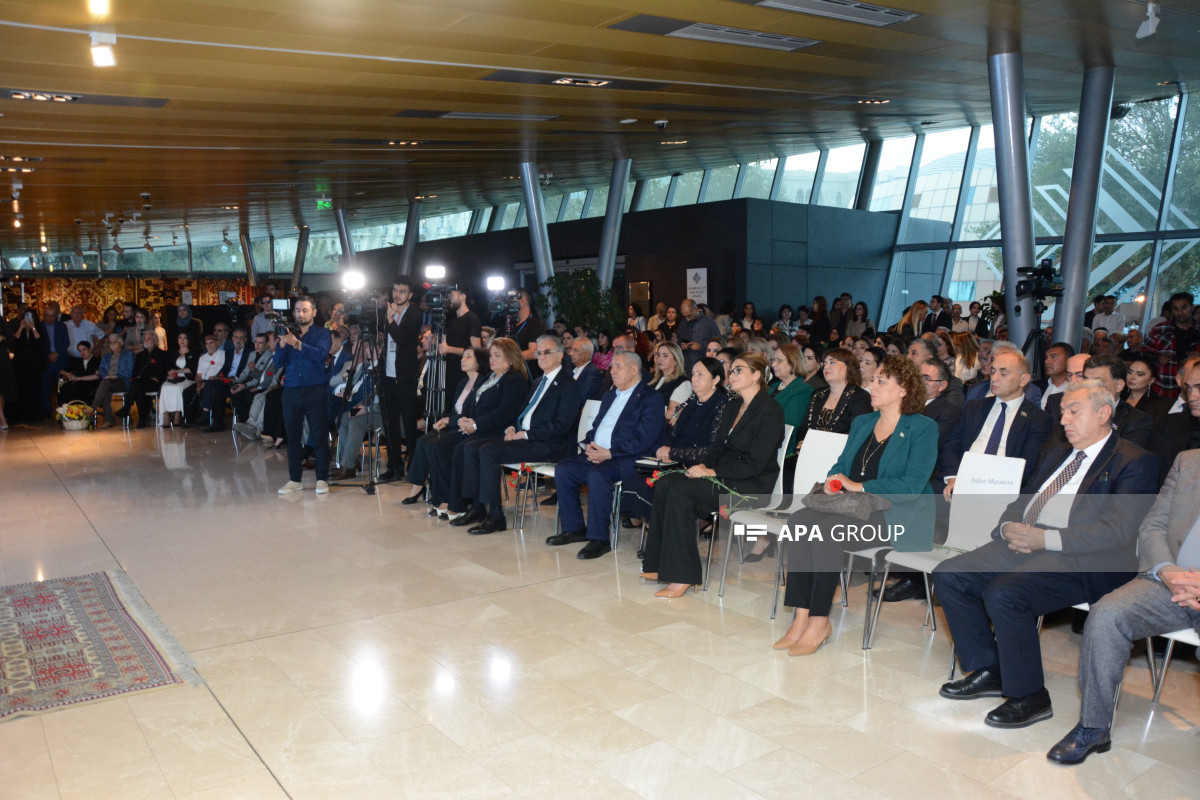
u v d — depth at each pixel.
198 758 2.98
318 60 6.58
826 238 15.48
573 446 6.14
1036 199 14.49
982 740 3.08
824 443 4.49
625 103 9.20
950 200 15.47
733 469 4.64
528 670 3.69
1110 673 2.92
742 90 8.90
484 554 5.42
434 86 7.75
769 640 4.01
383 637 4.07
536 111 9.38
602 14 5.79
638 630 4.13
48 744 3.09
